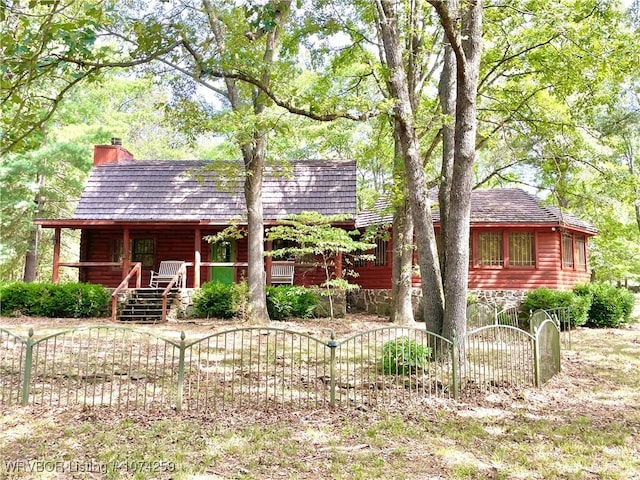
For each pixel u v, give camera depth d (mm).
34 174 22234
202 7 12141
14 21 5129
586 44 11633
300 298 15164
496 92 13773
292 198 17953
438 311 8414
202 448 4789
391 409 6094
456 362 6688
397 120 8922
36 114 5945
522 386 7320
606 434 5406
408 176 8883
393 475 4254
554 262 16734
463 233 8227
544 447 5000
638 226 23906
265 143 14055
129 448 4746
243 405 6148
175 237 18547
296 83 19844
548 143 13453
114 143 21125
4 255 21828
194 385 7031
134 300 14906
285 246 18406
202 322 13773
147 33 7703
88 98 26094
